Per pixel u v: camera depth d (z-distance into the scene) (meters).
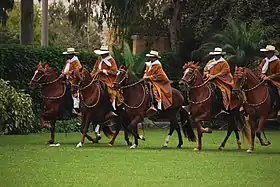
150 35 34.50
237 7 30.66
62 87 21.38
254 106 19.16
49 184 13.38
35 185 13.27
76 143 21.84
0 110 24.33
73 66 21.27
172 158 17.58
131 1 31.53
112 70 20.73
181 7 33.22
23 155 18.03
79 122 26.78
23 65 26.05
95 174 14.70
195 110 19.64
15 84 25.98
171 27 33.03
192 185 13.37
